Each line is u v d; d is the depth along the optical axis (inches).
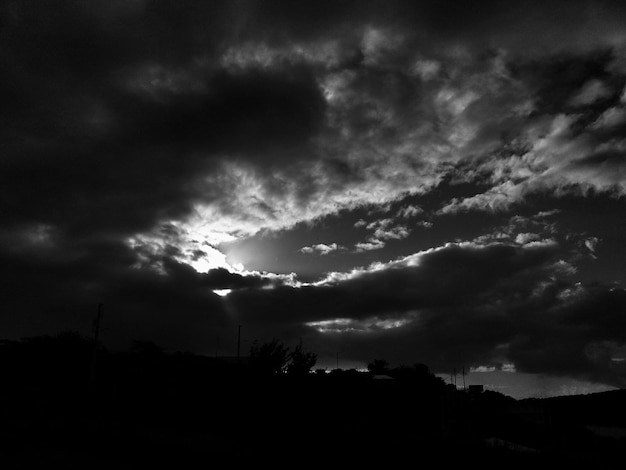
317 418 780.6
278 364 807.1
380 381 1712.6
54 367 1606.8
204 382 1101.1
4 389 1301.7
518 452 1105.4
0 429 768.3
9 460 569.3
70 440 732.7
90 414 1093.8
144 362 1722.4
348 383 877.8
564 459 1121.4
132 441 762.8
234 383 831.7
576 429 1942.7
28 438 714.2
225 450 748.6
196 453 708.7
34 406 1090.1
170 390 1248.2
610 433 1921.8
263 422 762.2
